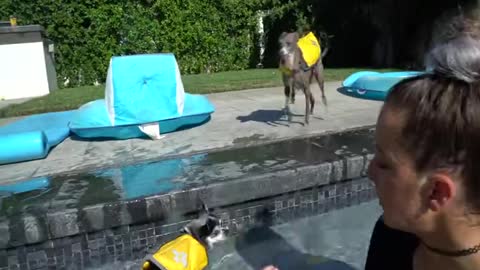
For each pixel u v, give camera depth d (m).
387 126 0.81
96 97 10.08
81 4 13.58
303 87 6.08
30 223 3.49
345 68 14.48
